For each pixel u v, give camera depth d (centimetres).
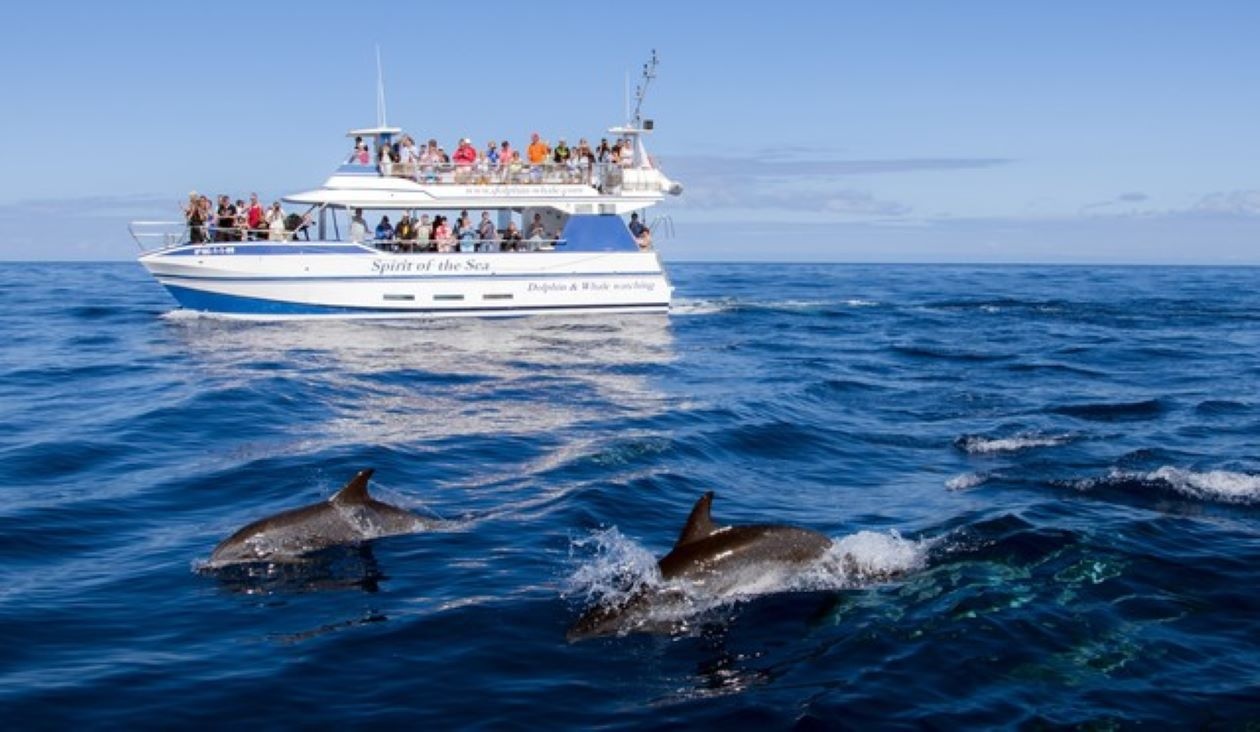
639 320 4466
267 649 997
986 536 1330
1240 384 2898
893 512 1533
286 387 2614
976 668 959
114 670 948
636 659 977
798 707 883
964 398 2652
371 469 1355
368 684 923
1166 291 8206
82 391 2641
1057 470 1784
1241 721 872
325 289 4197
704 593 1102
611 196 4431
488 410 2405
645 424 2208
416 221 4391
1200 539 1344
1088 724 862
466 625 1052
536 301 4409
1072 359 3491
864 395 2712
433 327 4103
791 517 1516
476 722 857
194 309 4303
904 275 12769
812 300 6531
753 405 2456
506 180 4350
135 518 1471
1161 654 996
